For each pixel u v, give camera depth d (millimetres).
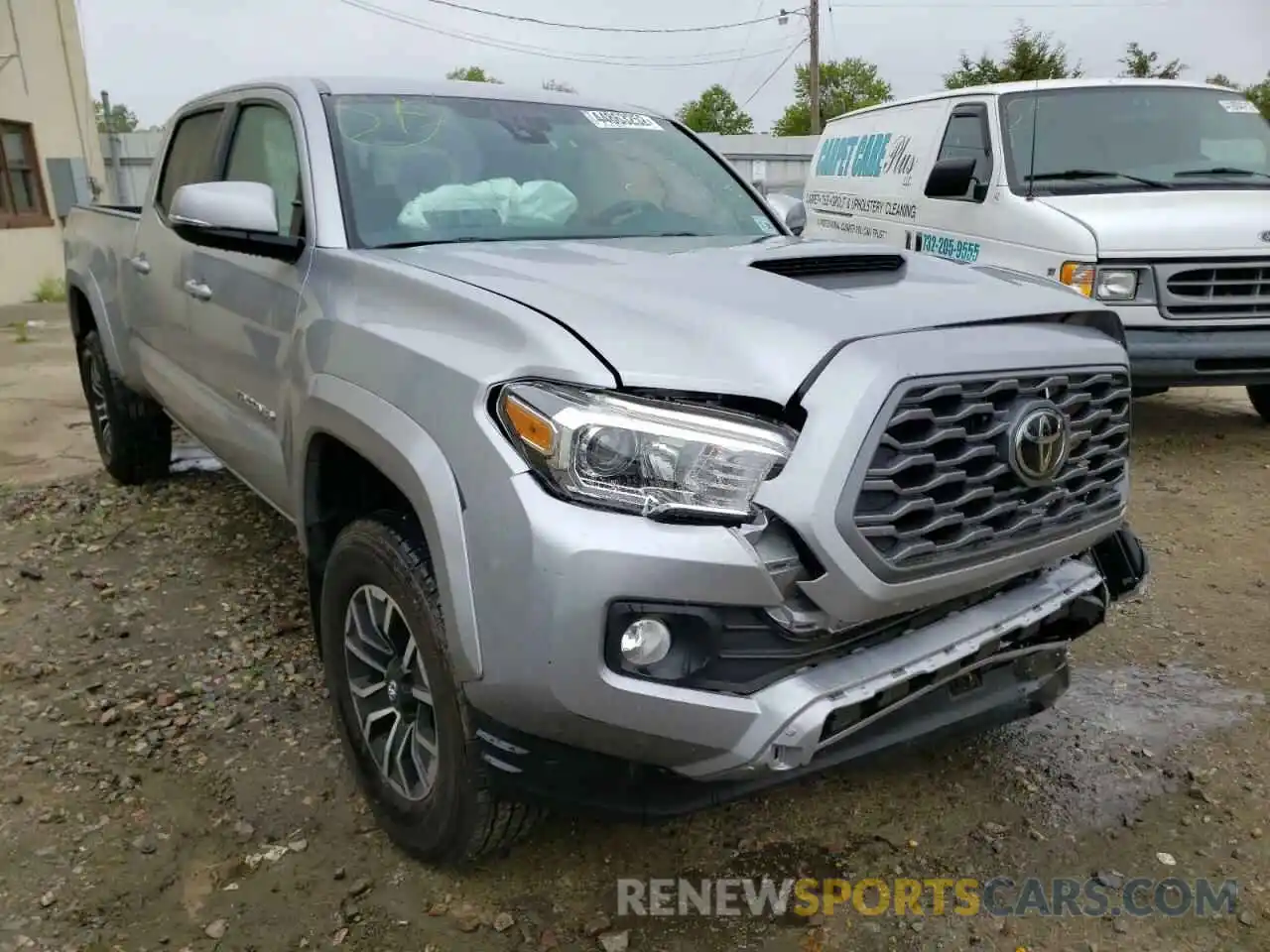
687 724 2023
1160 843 2729
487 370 2146
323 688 3465
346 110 3326
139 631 3889
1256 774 3025
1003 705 2617
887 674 2158
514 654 2020
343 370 2566
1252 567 4539
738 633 2064
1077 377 2398
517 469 2029
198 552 4668
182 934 2375
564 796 2160
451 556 2115
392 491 2629
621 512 1980
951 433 2117
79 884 2531
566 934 2383
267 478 3352
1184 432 6887
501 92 3758
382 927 2398
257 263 3264
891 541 2104
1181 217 5918
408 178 3195
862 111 8953
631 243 3084
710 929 2408
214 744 3143
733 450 2002
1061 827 2795
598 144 3713
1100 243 5871
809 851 2689
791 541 2025
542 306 2266
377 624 2594
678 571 1949
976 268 2900
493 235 3148
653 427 1992
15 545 4746
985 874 2613
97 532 4930
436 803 2408
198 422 3969
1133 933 2410
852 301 2311
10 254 14328
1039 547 2387
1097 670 3648
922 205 7457
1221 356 5863
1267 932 2410
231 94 4016
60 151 15477
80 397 8211
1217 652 3777
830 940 2385
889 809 2865
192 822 2773
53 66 15258
